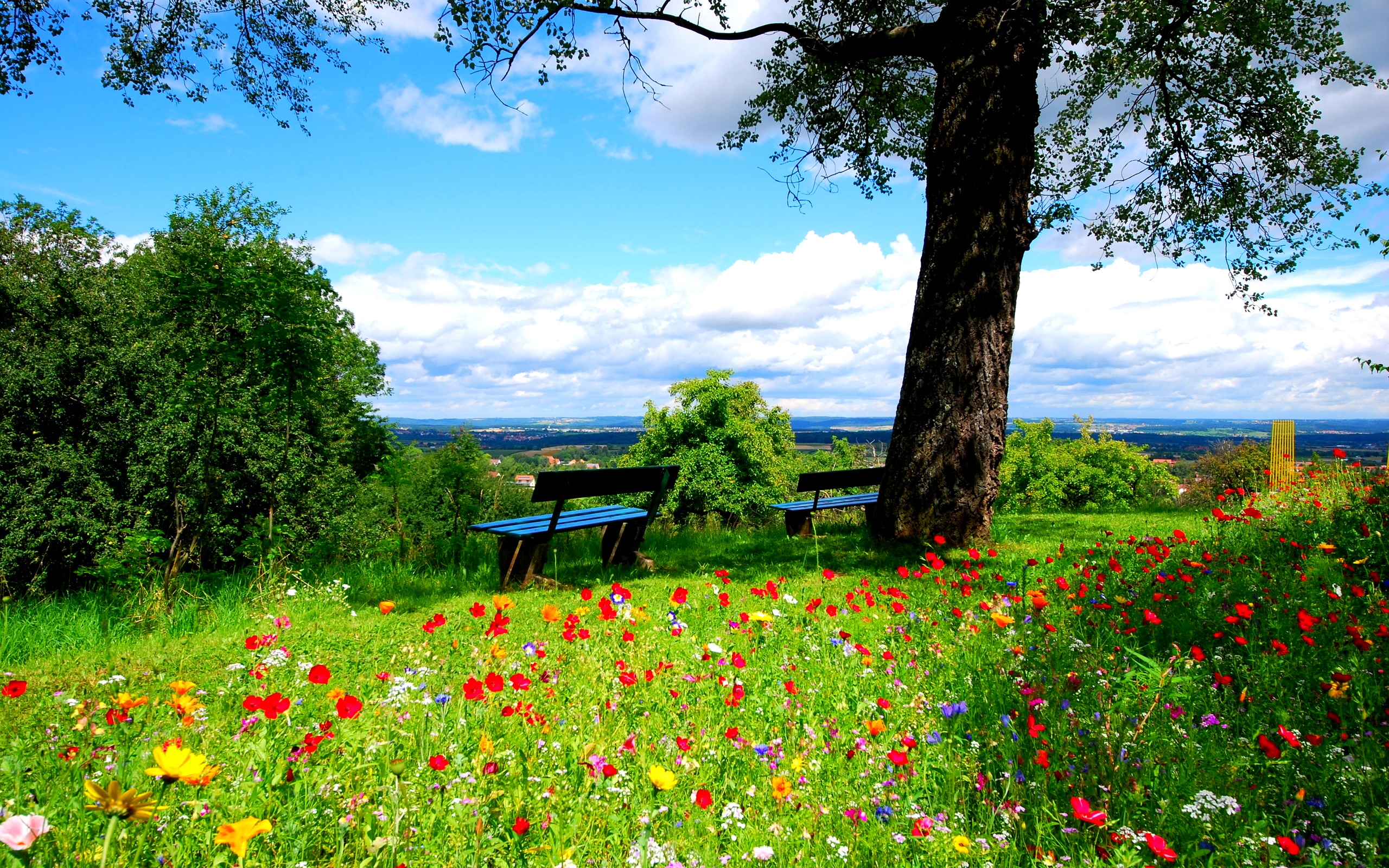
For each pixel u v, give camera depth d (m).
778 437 18.34
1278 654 3.26
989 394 7.64
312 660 3.70
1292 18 9.97
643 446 16.12
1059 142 11.71
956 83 7.83
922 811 2.13
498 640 3.83
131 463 12.57
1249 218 11.06
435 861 1.71
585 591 5.24
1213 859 1.75
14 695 2.60
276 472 12.62
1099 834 1.91
